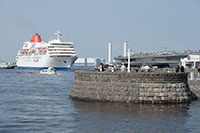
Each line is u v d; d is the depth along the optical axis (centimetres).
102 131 2816
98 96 4341
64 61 17588
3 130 2892
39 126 3041
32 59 19200
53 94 5962
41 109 4016
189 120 3225
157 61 16375
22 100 4988
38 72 17888
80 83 4644
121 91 4184
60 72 17838
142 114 3484
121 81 4197
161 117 3347
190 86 4906
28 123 3180
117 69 5350
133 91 4122
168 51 16088
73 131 2833
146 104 4047
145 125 3012
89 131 2823
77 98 4678
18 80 11012
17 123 3183
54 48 17438
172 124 3058
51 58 17462
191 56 7156
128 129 2878
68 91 6688
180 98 4169
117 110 3700
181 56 14262
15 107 4216
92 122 3162
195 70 6228
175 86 4150
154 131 2808
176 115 3447
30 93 6178
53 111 3834
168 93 4106
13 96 5600
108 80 4281
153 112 3588
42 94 5966
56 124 3109
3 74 15812
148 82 4091
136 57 18325
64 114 3600
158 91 4075
